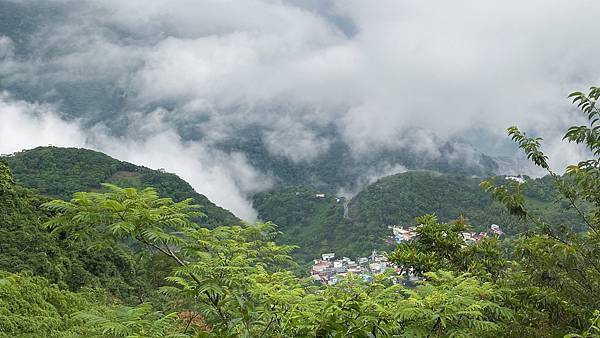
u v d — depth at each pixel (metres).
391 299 3.92
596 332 3.58
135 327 3.94
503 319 4.91
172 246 4.54
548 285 5.32
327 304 3.54
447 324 3.87
